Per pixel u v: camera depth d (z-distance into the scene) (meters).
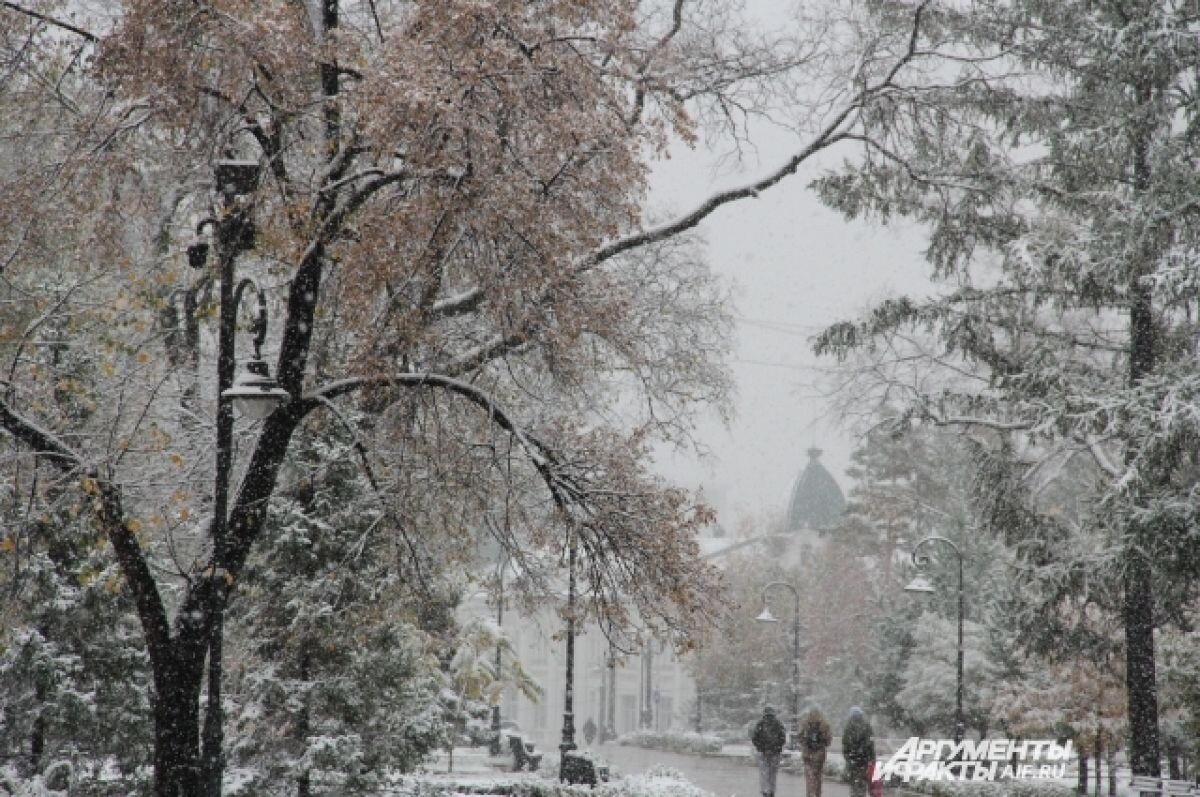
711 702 90.56
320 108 19.20
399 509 21.50
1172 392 28.22
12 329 19.58
